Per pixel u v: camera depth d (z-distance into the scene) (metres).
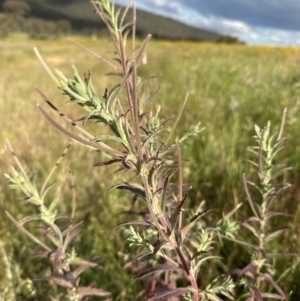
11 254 2.39
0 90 7.62
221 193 2.72
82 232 2.64
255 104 4.10
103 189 2.96
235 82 5.12
